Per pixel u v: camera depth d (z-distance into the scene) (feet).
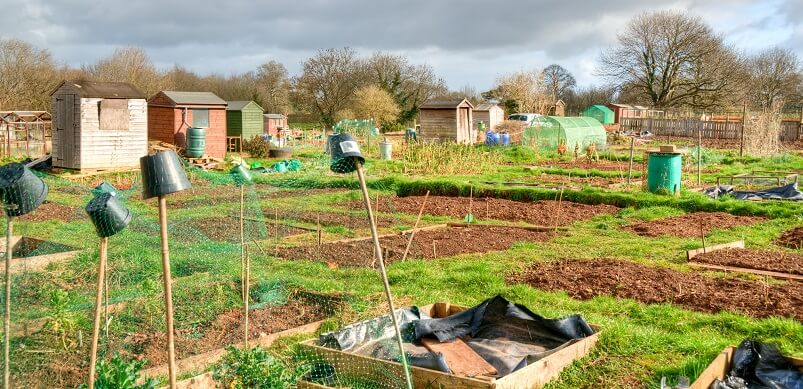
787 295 34.63
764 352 24.77
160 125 124.36
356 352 26.12
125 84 107.34
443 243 51.42
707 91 237.04
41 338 26.07
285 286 35.58
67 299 28.14
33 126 131.75
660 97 244.83
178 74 259.39
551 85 328.49
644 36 242.58
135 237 43.83
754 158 123.75
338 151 18.92
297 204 70.79
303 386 22.72
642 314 32.24
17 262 37.45
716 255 44.70
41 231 49.70
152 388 19.72
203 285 34.45
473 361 25.84
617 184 86.33
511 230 58.08
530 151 133.59
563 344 26.40
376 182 83.76
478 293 36.27
